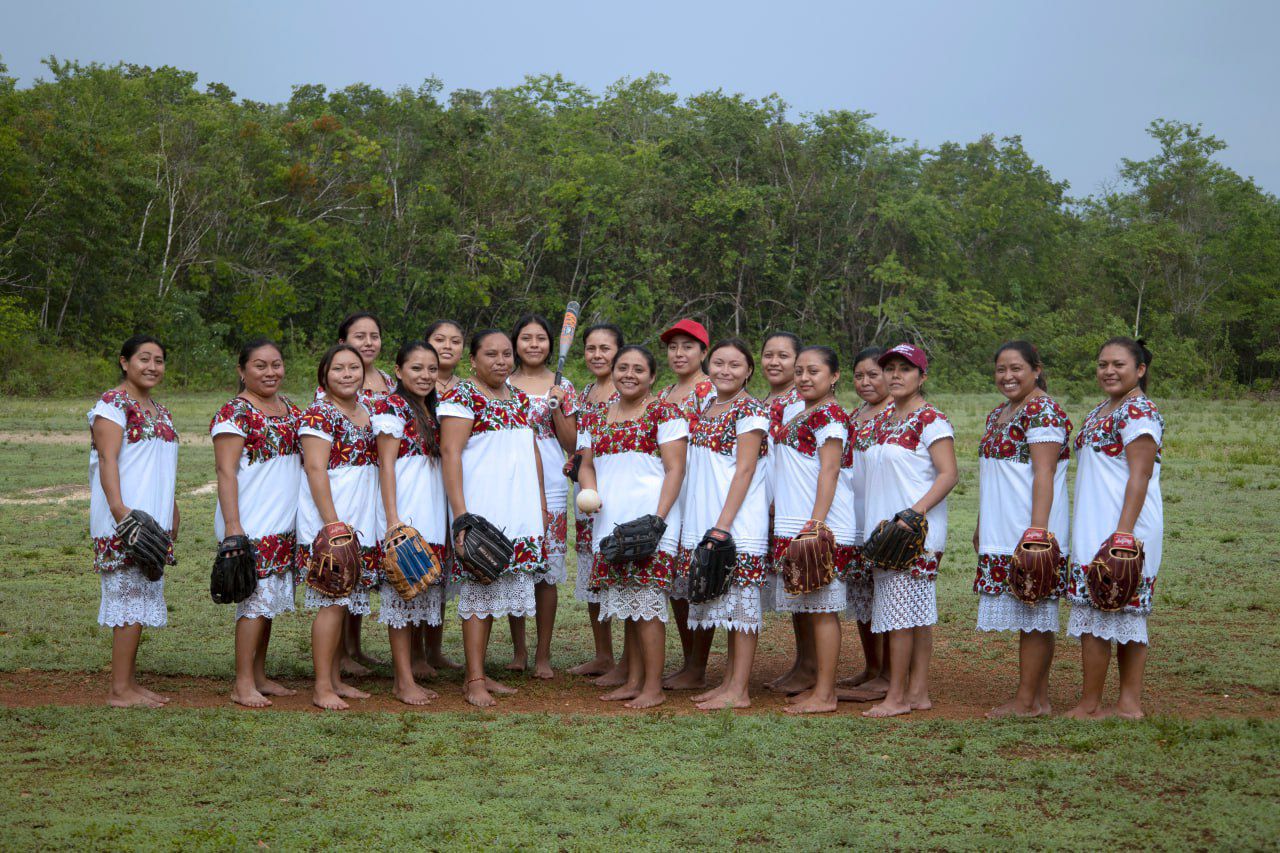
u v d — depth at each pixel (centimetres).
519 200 4441
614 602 611
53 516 1213
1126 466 556
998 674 681
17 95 3631
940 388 4747
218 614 802
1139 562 543
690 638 677
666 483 611
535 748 517
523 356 716
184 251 3938
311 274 4191
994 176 5753
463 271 4244
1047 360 5166
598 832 414
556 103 5609
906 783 468
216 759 495
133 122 3947
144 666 666
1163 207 5822
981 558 594
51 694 606
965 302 5053
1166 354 4897
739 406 605
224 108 4225
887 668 659
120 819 420
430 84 4503
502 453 616
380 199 4141
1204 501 1386
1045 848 397
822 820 425
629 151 5072
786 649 765
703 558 587
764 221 4634
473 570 595
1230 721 541
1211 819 418
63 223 3453
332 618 593
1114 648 757
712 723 554
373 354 716
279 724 548
